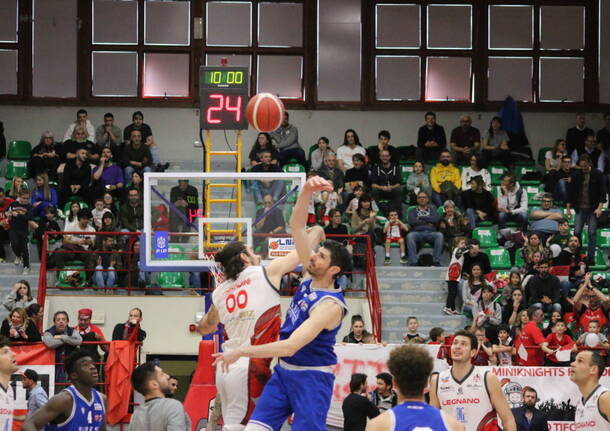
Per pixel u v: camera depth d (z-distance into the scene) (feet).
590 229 64.69
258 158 68.69
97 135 71.77
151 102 77.10
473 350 29.19
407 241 62.28
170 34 78.02
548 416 42.16
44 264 54.75
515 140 74.54
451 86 79.46
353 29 79.20
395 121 78.43
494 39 79.56
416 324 51.08
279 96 78.69
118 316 56.08
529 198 71.46
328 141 73.10
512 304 54.24
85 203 65.41
